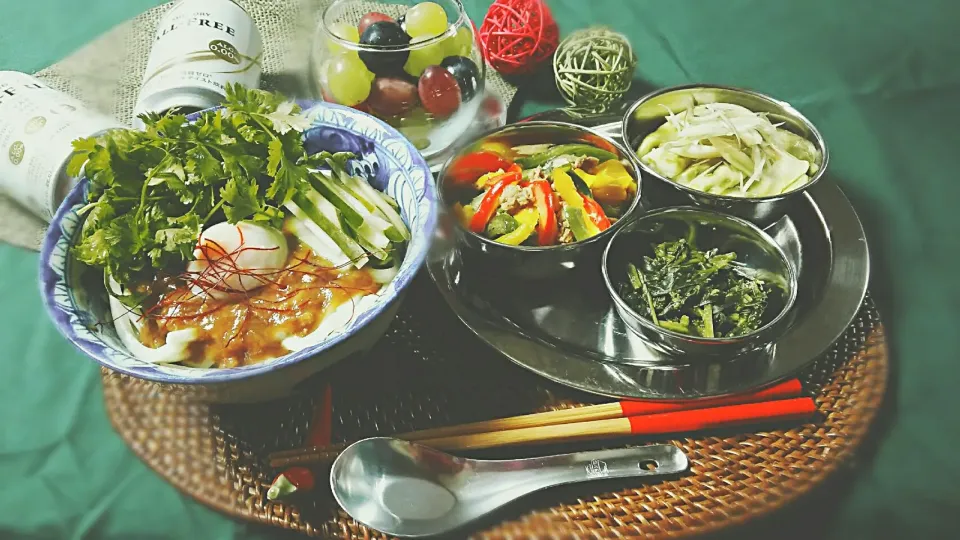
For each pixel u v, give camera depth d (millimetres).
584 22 671
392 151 479
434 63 538
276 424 448
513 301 492
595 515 419
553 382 461
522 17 596
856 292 485
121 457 442
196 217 457
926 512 423
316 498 425
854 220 521
